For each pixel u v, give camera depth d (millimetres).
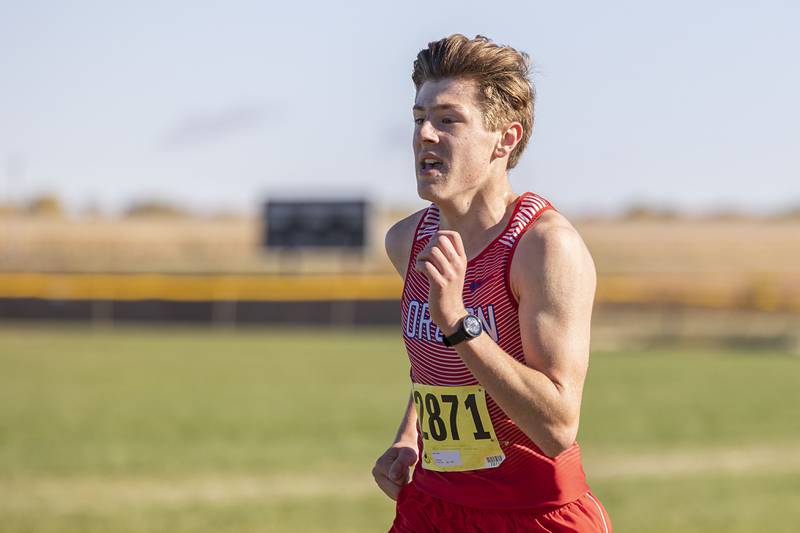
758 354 78000
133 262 147625
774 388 54375
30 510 25547
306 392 51344
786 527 23766
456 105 9227
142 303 101062
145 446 35562
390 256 11219
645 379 58656
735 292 116250
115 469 31391
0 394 50375
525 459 9625
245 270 135125
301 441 36688
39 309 101938
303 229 113500
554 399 8680
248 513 25172
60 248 182875
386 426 40281
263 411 44531
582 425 40906
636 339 91250
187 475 30391
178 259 155625
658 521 24391
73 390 52031
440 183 9297
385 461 11109
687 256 181250
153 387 53438
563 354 8859
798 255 188750
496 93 9289
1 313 101938
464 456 9781
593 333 94750
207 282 101188
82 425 40406
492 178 9453
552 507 9664
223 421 41500
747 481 29766
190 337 87938
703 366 66938
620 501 26844
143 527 23625
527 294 9062
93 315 101188
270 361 67000
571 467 9766
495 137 9375
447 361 9633
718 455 34312
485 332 8977
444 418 9781
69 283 103312
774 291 117375
